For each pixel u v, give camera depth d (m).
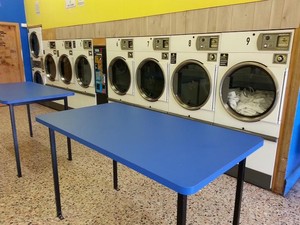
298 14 1.87
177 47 2.79
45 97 2.48
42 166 2.74
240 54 2.26
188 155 1.16
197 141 1.35
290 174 2.34
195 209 2.03
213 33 2.43
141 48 3.22
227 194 2.24
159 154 1.17
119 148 1.23
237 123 2.42
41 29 5.24
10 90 2.88
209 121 2.66
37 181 2.43
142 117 1.83
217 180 2.49
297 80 1.97
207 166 1.04
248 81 2.42
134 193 2.25
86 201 2.12
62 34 4.64
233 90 2.53
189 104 2.89
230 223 1.86
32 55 5.77
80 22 4.19
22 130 3.96
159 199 2.16
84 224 1.84
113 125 1.62
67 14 4.45
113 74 3.82
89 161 2.90
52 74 5.32
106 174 2.59
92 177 2.52
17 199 2.13
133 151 1.20
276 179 2.24
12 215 1.93
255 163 2.35
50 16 4.91
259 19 2.09
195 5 2.53
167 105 3.08
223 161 1.10
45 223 1.85
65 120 1.73
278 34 1.99
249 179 2.42
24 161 2.87
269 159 2.25
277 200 2.15
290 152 2.18
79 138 1.38
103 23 3.72
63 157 3.00
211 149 1.24
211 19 2.42
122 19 3.41
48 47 5.14
